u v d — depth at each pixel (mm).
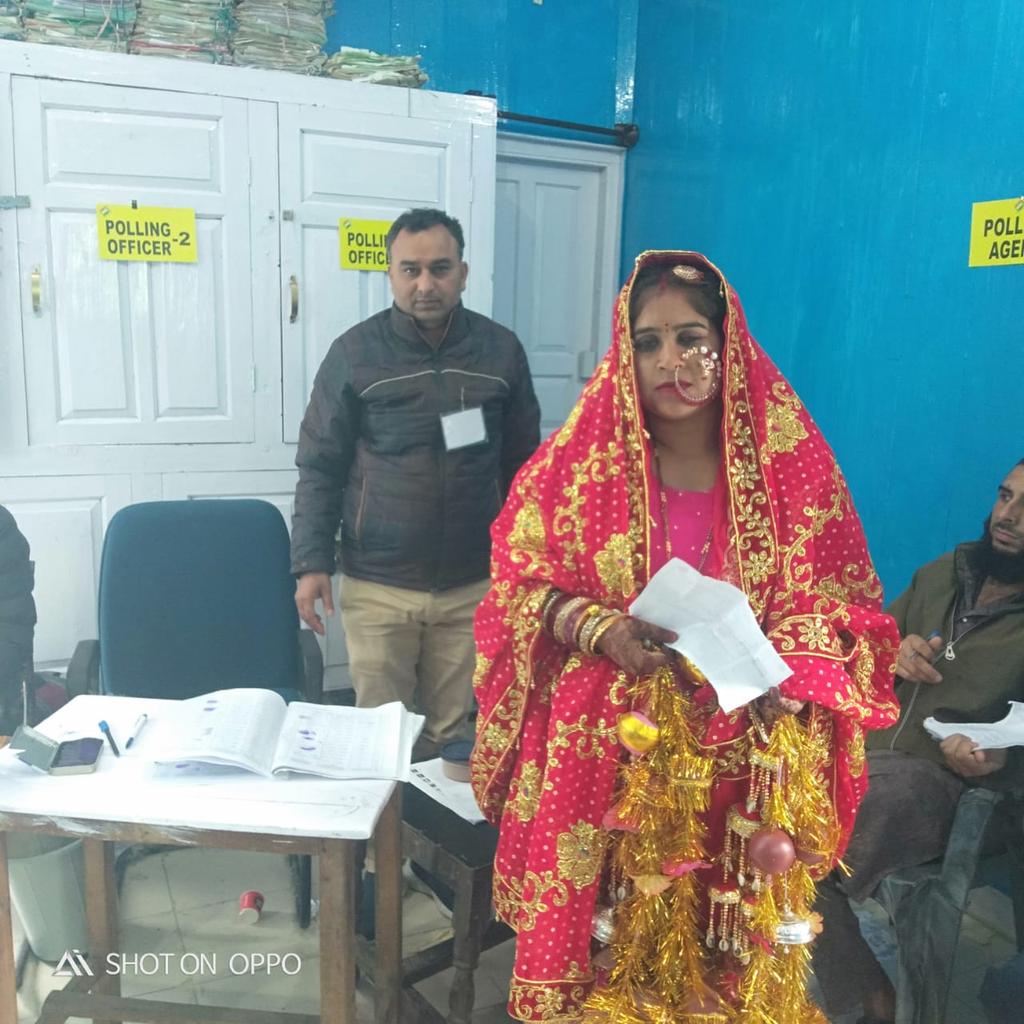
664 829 1129
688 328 1136
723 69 3256
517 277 3967
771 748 1117
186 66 2723
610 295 4109
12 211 2635
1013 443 2227
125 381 2838
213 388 2941
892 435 2576
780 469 1172
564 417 4211
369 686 2389
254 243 2898
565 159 3879
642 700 1146
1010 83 2193
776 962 1165
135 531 2207
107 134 2682
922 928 1602
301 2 2893
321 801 1343
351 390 2264
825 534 1200
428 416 2250
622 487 1163
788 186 2949
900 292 2529
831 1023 1714
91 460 2830
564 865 1164
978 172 2283
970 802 1625
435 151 3061
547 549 1208
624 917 1175
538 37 3717
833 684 1106
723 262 3312
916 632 2025
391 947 1596
